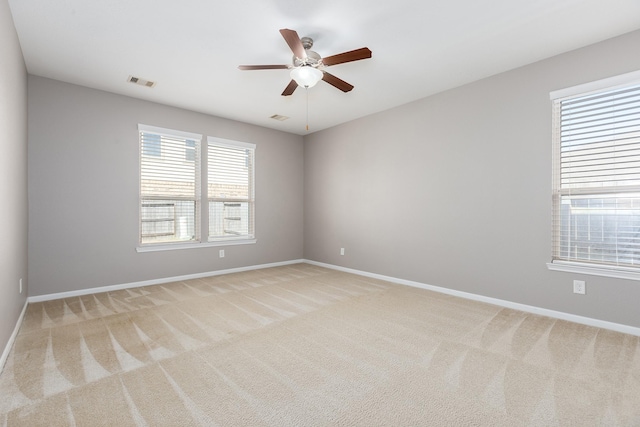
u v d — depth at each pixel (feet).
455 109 12.32
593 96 9.16
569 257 9.64
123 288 13.21
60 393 5.76
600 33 8.55
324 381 6.23
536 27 8.30
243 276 15.84
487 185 11.39
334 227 17.94
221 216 16.42
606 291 8.89
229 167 16.70
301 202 20.07
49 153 11.54
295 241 19.79
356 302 11.47
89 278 12.41
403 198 14.26
